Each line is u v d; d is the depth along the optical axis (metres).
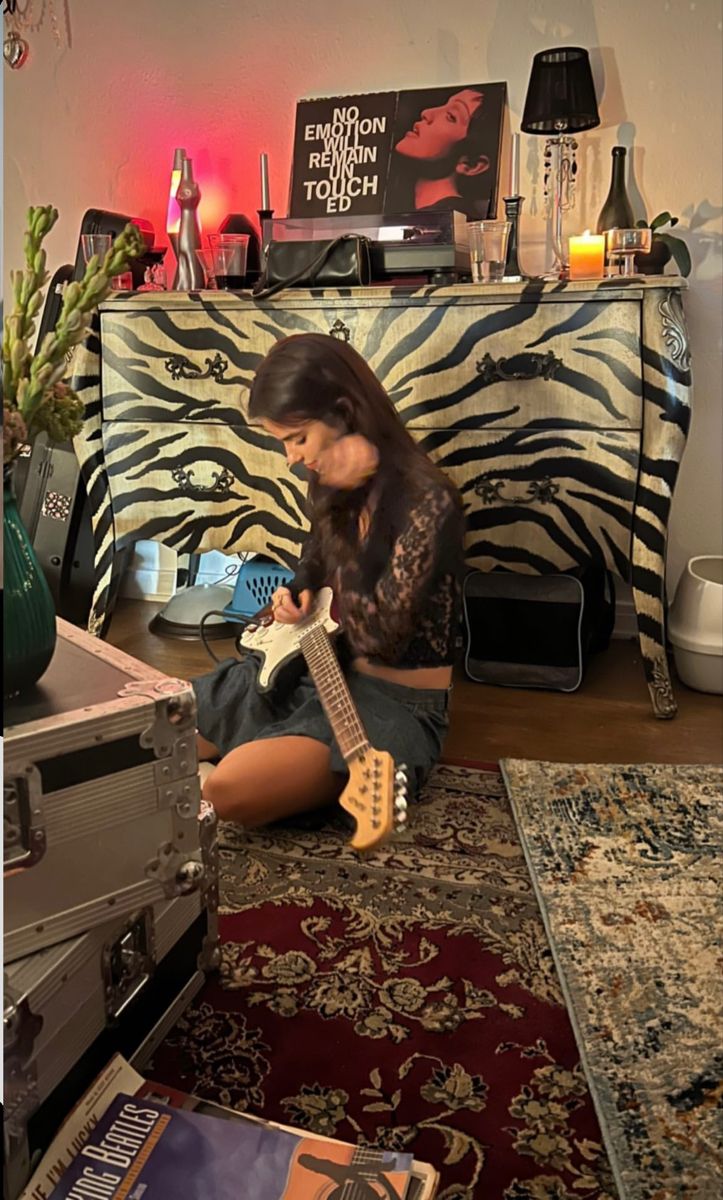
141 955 1.21
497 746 2.15
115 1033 1.19
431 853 1.71
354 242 2.26
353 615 1.91
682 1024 1.28
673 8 2.45
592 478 2.21
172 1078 1.22
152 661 2.62
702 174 2.52
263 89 2.78
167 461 2.45
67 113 2.95
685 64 2.47
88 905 1.11
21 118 2.98
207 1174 1.01
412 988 1.38
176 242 2.76
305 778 1.72
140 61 2.85
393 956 1.45
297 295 2.26
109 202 2.97
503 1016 1.32
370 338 2.25
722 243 2.54
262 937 1.49
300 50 2.73
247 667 2.00
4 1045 0.97
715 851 1.68
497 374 2.20
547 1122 1.15
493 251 2.25
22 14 2.05
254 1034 1.29
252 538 2.43
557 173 2.47
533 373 2.18
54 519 2.72
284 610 1.97
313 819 1.80
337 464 1.93
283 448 2.33
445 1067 1.24
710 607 2.39
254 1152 1.03
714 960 1.41
